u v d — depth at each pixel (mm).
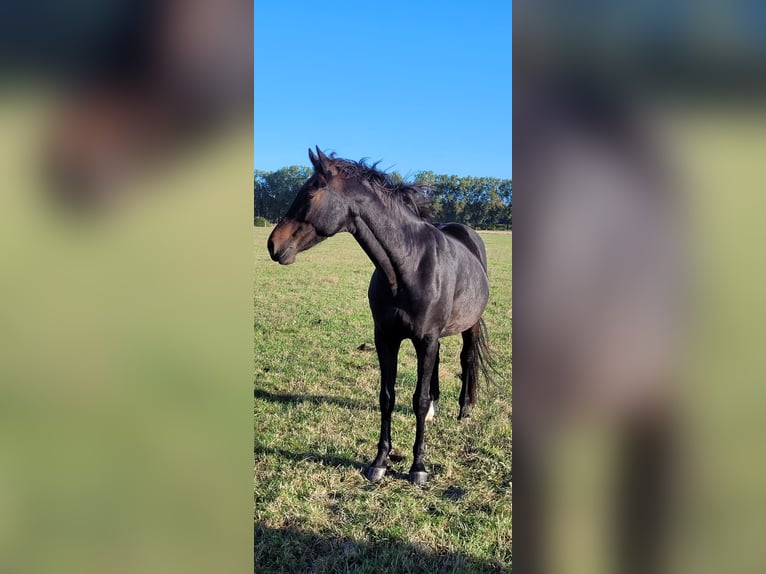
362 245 3258
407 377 5406
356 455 3705
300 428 4098
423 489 3297
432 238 3463
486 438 3973
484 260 4766
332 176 3148
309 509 2992
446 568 2531
